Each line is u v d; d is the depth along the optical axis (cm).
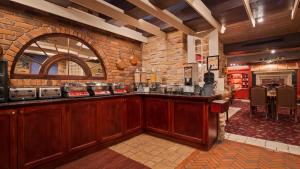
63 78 321
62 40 323
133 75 464
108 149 289
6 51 252
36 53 288
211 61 400
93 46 370
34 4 256
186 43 434
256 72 1012
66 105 242
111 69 407
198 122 282
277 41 628
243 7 324
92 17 335
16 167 195
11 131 192
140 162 243
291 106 455
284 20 463
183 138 301
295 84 888
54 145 229
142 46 490
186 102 296
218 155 259
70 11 300
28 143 205
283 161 236
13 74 260
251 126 414
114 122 309
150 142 319
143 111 372
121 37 429
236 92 1073
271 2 315
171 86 351
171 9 315
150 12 293
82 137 261
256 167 222
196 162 240
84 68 356
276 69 943
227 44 751
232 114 565
